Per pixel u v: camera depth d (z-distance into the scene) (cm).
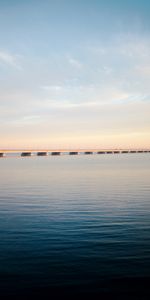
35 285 662
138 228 1109
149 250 874
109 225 1152
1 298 609
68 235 1025
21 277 700
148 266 759
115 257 821
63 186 2344
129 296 616
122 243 938
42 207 1519
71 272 727
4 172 3781
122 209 1448
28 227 1130
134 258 812
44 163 6219
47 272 727
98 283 670
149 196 1819
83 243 939
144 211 1397
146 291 635
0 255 840
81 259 807
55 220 1239
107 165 5209
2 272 728
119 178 2925
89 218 1271
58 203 1623
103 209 1452
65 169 4259
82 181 2697
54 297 614
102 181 2678
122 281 679
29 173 3603
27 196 1869
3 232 1065
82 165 5309
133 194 1906
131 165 5122
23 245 923
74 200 1712
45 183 2559
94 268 749
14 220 1242
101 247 902
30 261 795
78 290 641
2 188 2242
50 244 932
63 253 854
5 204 1605
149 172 3559
